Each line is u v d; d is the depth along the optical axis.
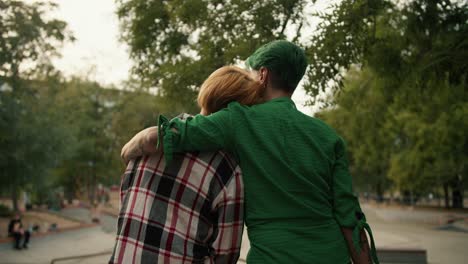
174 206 1.52
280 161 1.49
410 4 7.43
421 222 33.34
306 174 1.49
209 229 1.55
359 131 13.44
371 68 8.20
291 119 1.56
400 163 35.22
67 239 28.16
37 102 22.94
